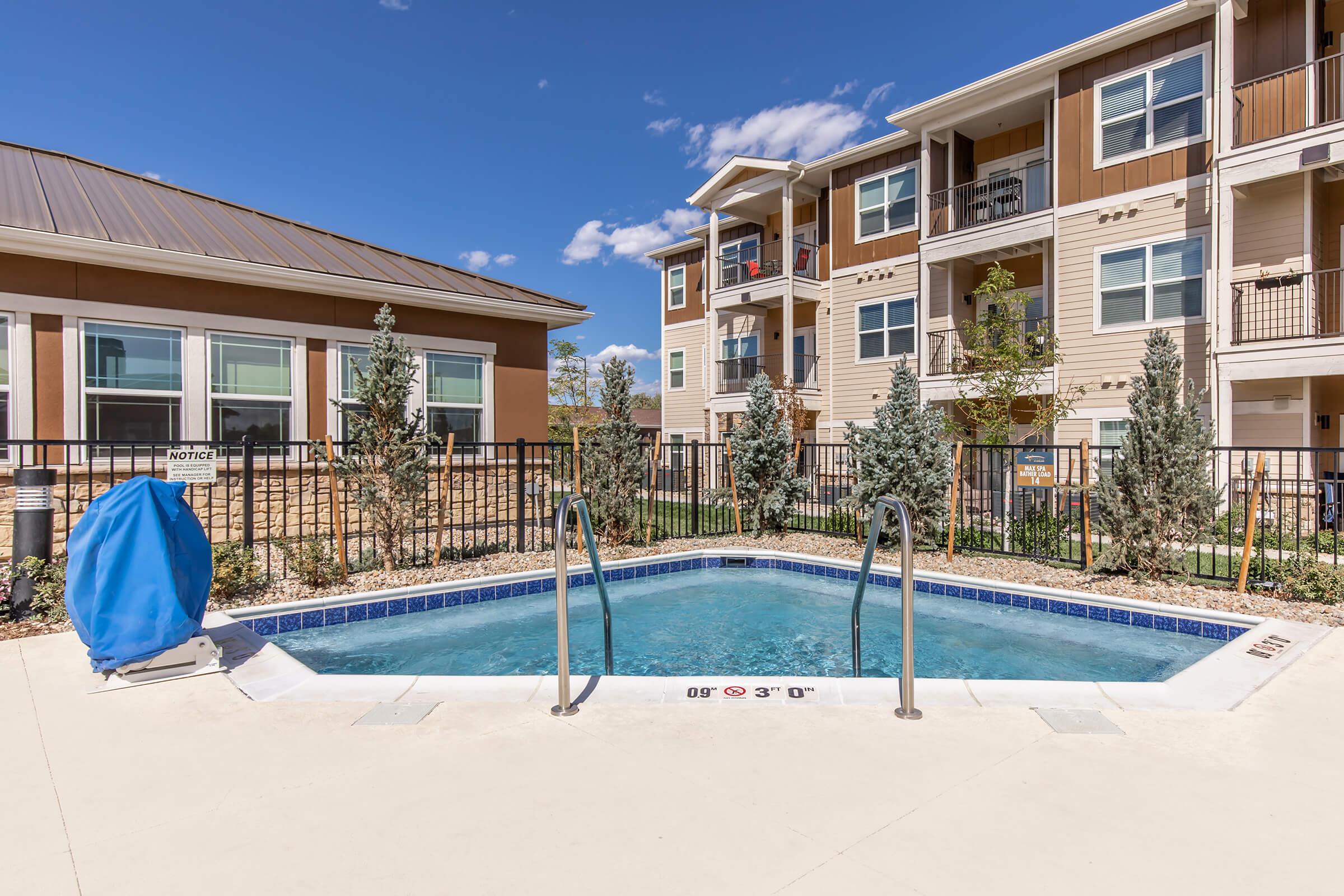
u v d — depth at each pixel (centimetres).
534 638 563
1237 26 1064
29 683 366
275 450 887
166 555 382
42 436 741
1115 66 1159
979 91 1302
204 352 843
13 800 237
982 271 1457
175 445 773
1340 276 1029
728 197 1791
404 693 350
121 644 365
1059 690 346
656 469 913
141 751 279
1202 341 1076
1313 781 248
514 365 1124
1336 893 181
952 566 729
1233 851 201
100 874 192
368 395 669
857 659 432
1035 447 733
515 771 258
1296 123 1008
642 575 771
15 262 726
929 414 823
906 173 1537
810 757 269
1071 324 1214
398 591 605
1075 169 1207
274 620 544
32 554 516
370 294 938
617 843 207
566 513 332
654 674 477
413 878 189
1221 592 580
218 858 200
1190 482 607
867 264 1611
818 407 1723
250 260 845
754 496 938
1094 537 901
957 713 317
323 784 248
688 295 2205
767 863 195
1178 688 350
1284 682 358
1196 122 1080
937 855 199
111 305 777
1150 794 237
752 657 516
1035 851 201
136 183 1041
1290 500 991
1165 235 1108
